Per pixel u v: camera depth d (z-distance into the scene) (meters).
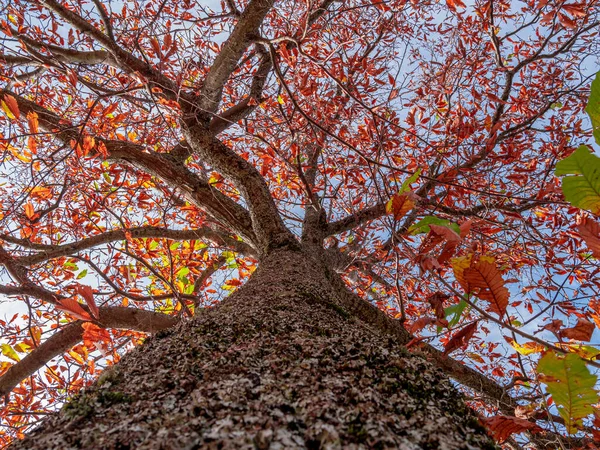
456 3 3.38
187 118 4.09
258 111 5.46
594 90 0.99
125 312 3.74
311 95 4.61
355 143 5.13
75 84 3.39
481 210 4.10
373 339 1.46
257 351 1.21
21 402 4.57
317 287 2.31
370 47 5.31
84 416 0.89
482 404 4.26
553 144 5.06
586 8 3.78
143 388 1.02
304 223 4.73
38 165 3.78
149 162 4.06
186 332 1.50
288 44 4.71
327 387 0.95
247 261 5.93
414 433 0.79
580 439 2.12
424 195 4.45
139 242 5.77
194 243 5.64
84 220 5.65
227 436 0.69
